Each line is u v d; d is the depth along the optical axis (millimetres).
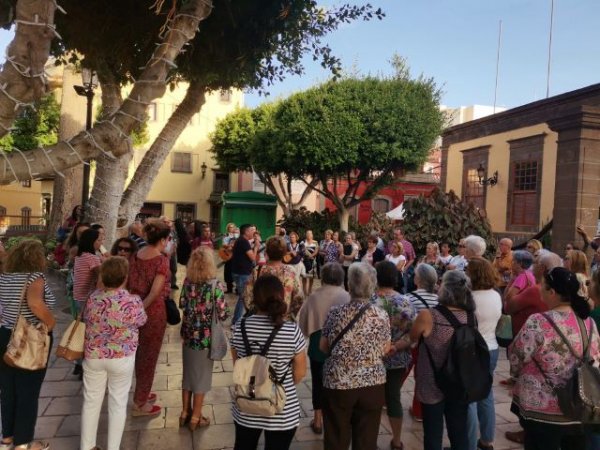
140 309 3506
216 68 6281
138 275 4246
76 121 13680
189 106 8828
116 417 3438
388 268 3787
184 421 4168
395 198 31297
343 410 3008
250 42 5887
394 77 19328
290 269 4469
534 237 14109
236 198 23109
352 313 3045
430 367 3146
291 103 19219
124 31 5711
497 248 9078
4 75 2336
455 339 3033
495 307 3707
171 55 2955
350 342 2994
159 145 8938
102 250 6023
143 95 2816
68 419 4234
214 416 4395
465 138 19859
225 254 10844
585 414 2539
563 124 13406
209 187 31625
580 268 4582
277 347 2754
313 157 18625
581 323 2734
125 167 8539
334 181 20203
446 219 9047
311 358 3992
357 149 18469
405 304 3707
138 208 8977
